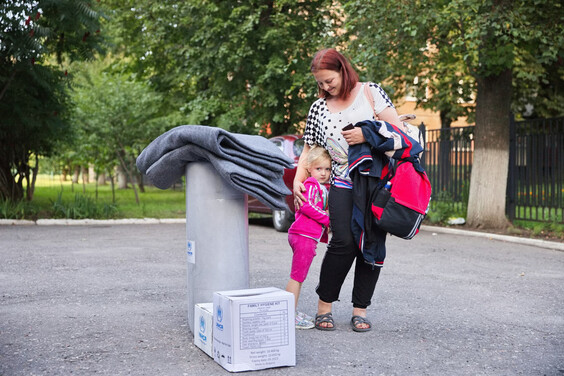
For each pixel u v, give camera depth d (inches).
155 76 820.0
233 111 685.9
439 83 689.0
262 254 312.5
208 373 123.6
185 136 144.1
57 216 538.6
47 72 507.8
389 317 176.1
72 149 699.4
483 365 131.4
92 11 475.8
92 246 346.3
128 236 406.6
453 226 477.7
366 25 444.8
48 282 229.0
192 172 148.8
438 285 229.6
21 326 162.2
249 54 628.1
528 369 129.0
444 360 134.7
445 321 171.9
